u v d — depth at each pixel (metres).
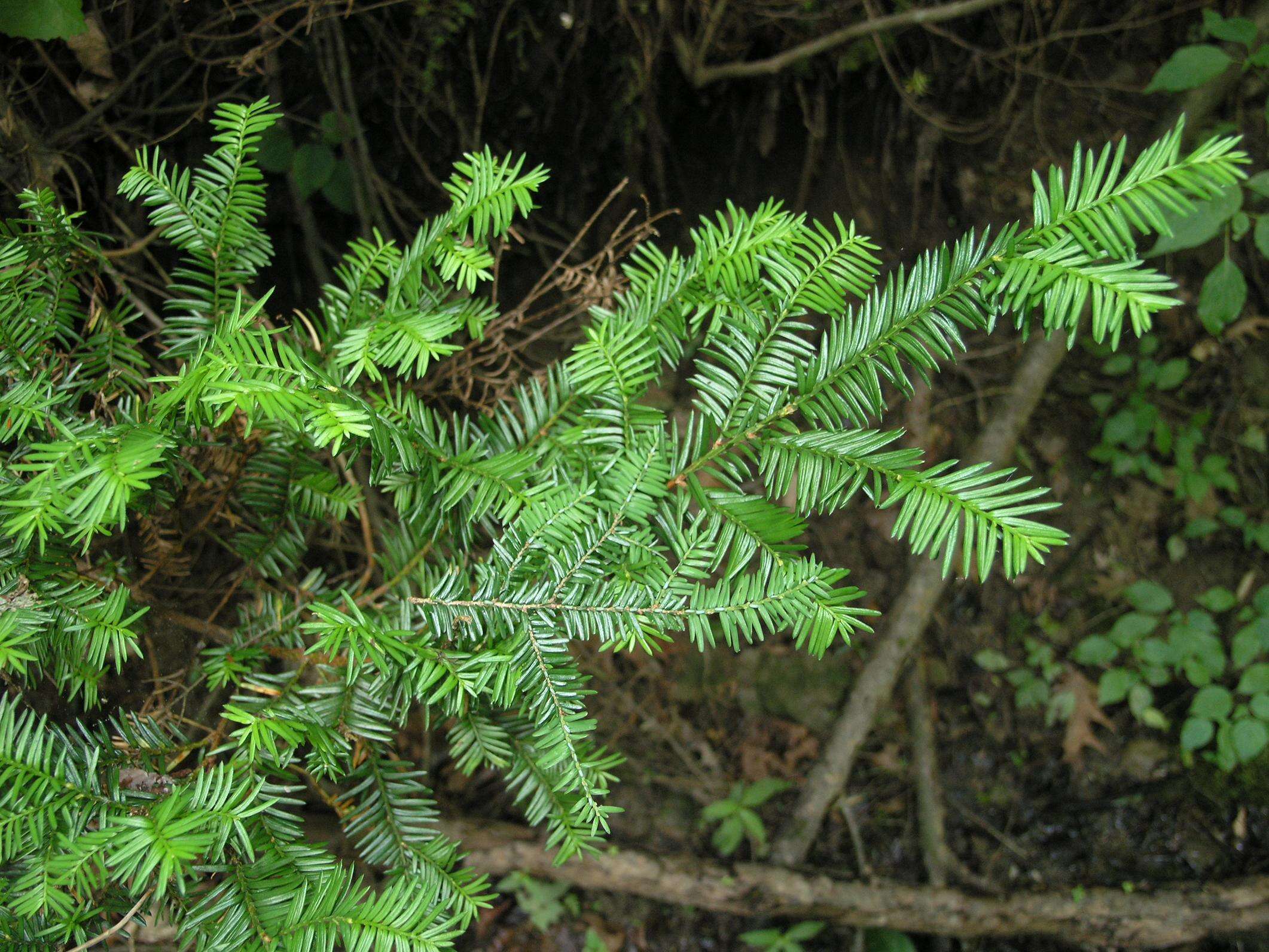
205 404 0.42
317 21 0.70
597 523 0.46
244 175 0.50
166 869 0.38
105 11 0.64
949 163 1.03
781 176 0.98
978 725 1.01
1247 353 1.10
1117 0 1.04
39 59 0.64
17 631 0.43
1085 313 1.03
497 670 0.45
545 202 0.88
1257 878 0.87
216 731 0.50
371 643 0.43
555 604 0.46
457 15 0.76
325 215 0.82
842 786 0.92
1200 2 1.05
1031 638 1.03
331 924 0.42
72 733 0.46
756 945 0.87
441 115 0.80
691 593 0.45
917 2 0.91
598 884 0.82
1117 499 1.07
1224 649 1.02
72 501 0.41
